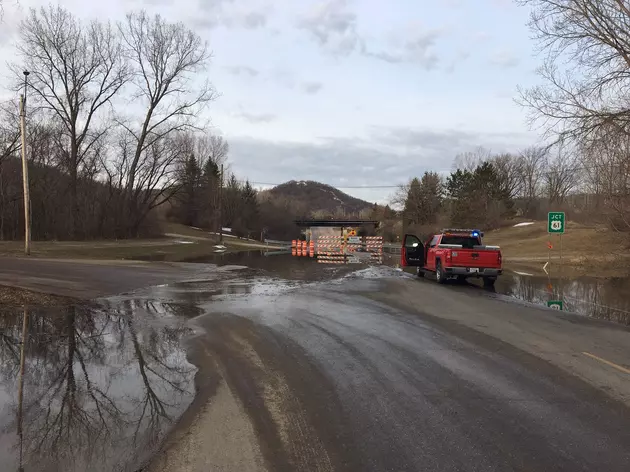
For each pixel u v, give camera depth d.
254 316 10.28
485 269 16.56
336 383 5.80
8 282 14.65
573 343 7.87
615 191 24.11
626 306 12.52
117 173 49.66
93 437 4.30
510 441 4.20
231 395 5.38
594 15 14.98
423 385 5.72
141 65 47.38
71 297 12.81
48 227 42.41
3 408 5.02
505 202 73.00
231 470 3.69
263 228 83.31
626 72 14.96
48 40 42.19
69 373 6.26
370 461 3.83
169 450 4.03
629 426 4.52
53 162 42.94
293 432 4.39
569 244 35.06
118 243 42.50
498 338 8.22
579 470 3.69
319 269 23.47
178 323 9.59
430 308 11.43
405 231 78.38
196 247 46.34
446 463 3.79
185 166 59.06
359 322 9.64
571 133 16.02
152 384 5.83
